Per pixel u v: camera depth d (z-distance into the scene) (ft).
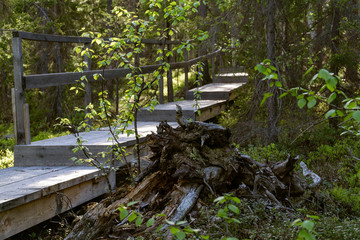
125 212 6.39
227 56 28.22
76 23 55.67
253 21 26.18
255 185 15.07
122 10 15.05
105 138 19.03
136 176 16.11
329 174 21.26
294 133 25.29
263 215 13.55
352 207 16.40
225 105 34.53
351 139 25.38
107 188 16.72
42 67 53.72
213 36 25.76
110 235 12.50
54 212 13.65
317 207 15.56
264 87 25.59
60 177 14.55
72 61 50.16
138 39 15.51
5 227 11.64
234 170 15.11
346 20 25.43
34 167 16.78
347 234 11.51
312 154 23.68
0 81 54.60
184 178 14.08
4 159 25.32
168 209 13.30
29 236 14.39
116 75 23.57
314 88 26.00
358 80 27.68
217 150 14.79
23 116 17.15
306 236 5.83
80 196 15.01
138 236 12.02
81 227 12.86
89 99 21.42
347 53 25.68
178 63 32.42
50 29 51.72
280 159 22.65
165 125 15.03
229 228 12.21
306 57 25.73
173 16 15.34
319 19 27.22
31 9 51.34
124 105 15.85
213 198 14.08
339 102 25.86
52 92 51.65
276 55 26.30
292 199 15.61
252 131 25.68
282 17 25.94
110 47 15.52
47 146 17.01
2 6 46.09
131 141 18.15
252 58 26.78
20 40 16.58
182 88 58.70
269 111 25.49
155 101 15.31
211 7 43.01
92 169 16.11
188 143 14.53
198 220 12.85
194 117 25.25
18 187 13.09
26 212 12.44
